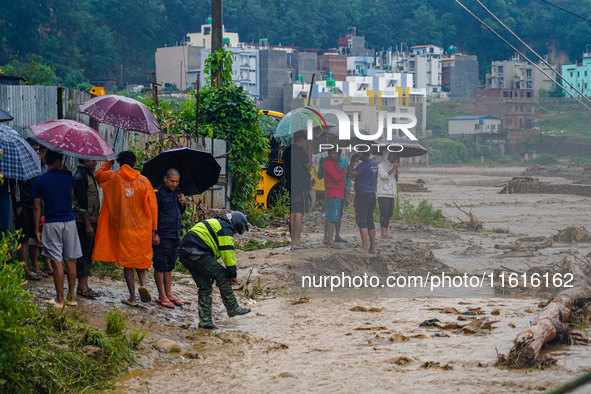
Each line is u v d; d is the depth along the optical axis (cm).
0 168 1036
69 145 1109
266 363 916
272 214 2697
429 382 784
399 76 18788
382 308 1238
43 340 880
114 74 18800
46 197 1073
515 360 848
